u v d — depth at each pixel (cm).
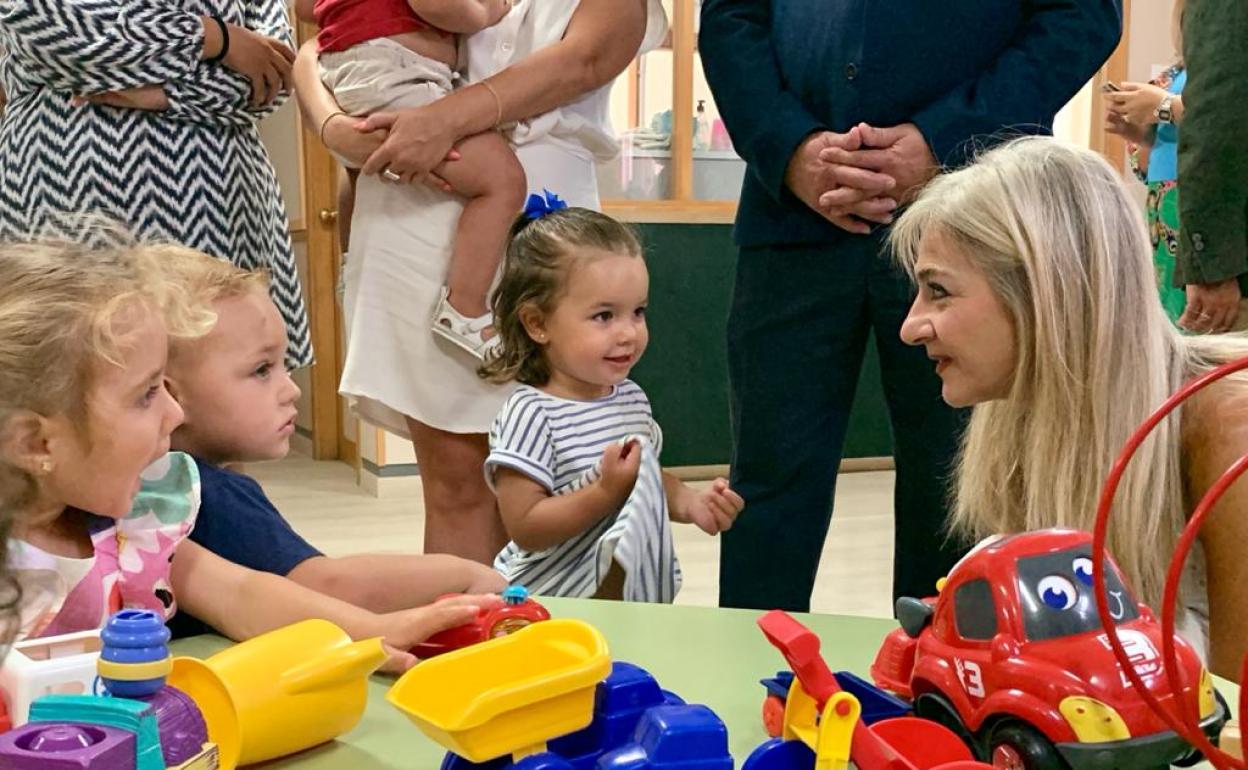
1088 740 54
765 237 142
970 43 134
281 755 66
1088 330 89
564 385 145
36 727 51
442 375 154
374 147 147
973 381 94
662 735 54
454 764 58
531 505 133
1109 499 50
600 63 154
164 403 80
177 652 86
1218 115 153
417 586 97
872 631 87
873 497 359
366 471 372
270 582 89
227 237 154
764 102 140
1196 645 91
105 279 78
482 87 147
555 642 58
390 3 149
